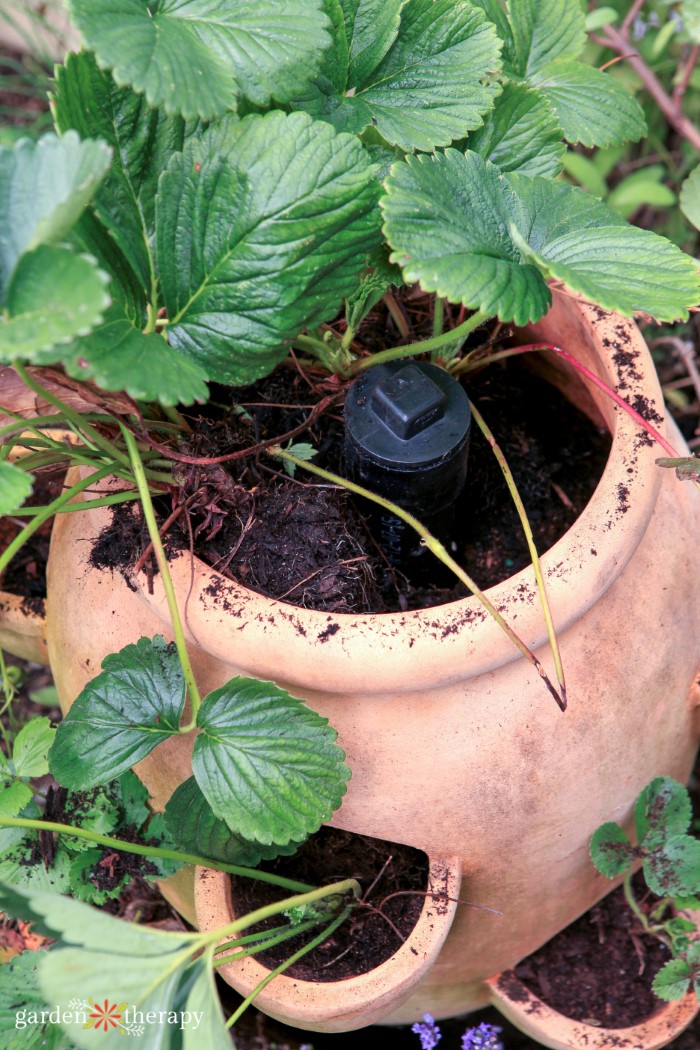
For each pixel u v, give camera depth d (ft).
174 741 3.03
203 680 2.90
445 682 2.73
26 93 6.78
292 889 3.23
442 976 3.61
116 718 2.81
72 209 2.14
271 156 2.57
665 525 3.19
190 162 2.61
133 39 2.45
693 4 4.27
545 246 2.80
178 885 3.56
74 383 2.62
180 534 3.00
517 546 3.70
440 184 2.69
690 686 3.33
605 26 5.20
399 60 3.07
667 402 5.57
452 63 3.02
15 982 3.00
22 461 3.11
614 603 3.02
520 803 3.01
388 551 3.31
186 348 2.71
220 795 2.66
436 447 2.91
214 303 2.67
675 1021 3.71
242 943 3.03
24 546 4.37
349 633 2.65
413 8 3.02
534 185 2.88
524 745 2.93
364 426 2.96
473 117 2.96
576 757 3.02
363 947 3.31
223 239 2.63
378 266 3.04
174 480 3.06
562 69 3.50
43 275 2.12
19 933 4.05
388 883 3.43
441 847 3.05
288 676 2.72
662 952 3.94
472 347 3.89
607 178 6.37
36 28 6.34
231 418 3.33
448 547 3.52
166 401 2.34
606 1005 3.84
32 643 4.02
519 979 3.85
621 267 2.67
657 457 2.99
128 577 2.90
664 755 3.36
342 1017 2.96
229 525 3.07
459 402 3.02
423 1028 3.81
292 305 2.64
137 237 2.73
